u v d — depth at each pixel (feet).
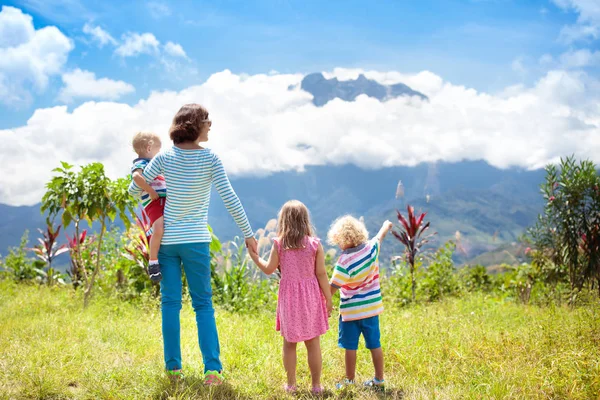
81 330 17.51
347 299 13.39
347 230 13.53
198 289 12.82
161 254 12.80
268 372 13.46
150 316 22.18
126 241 29.63
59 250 38.65
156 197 13.17
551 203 33.09
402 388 12.75
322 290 13.05
